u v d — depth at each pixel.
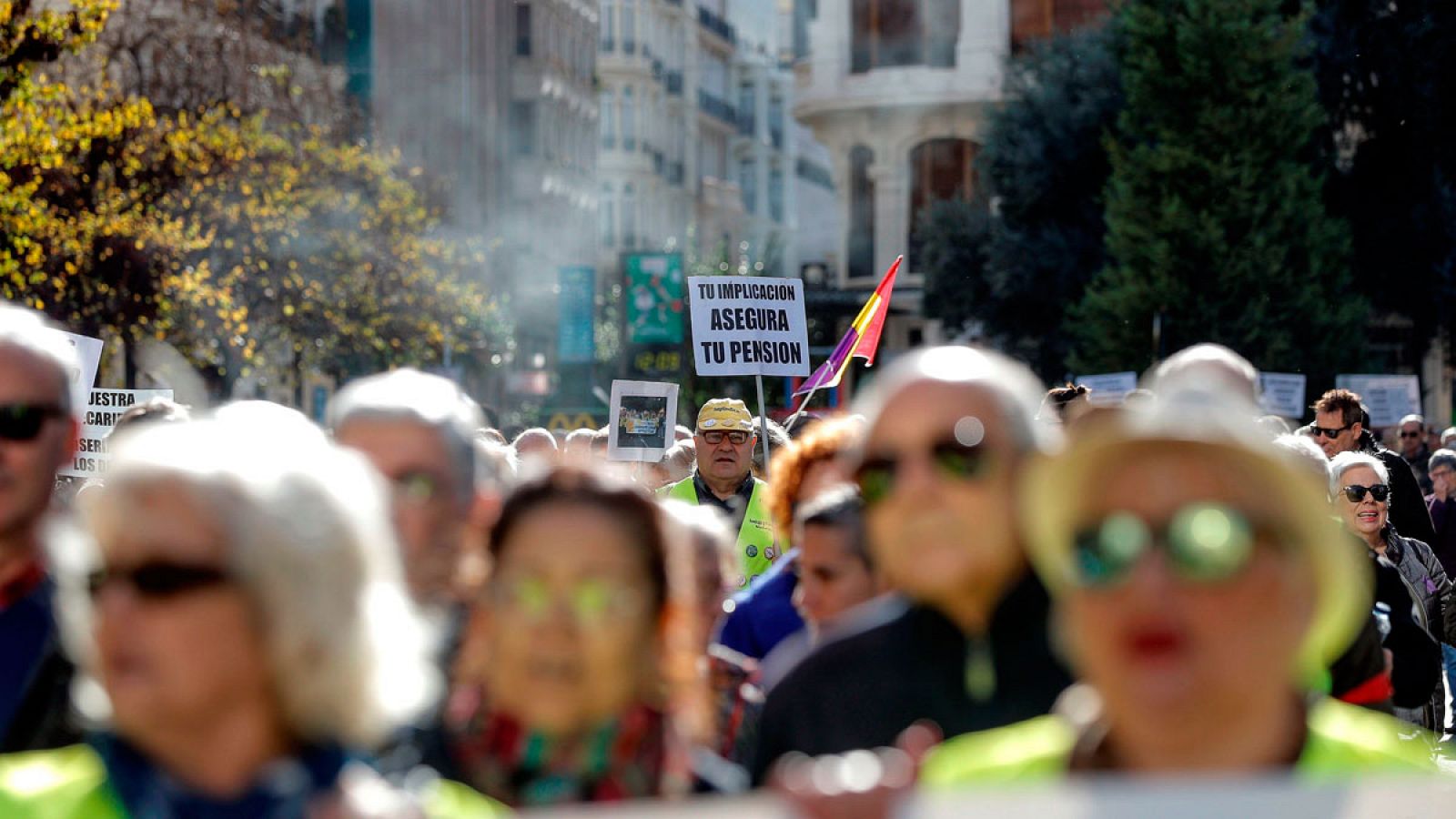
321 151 59.28
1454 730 13.26
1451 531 22.83
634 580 5.54
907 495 6.48
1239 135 60.66
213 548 4.49
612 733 5.55
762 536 15.57
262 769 4.56
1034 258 72.44
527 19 107.62
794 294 21.22
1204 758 4.43
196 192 49.88
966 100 108.88
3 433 7.18
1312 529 4.35
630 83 129.50
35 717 6.92
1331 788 4.27
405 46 87.44
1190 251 60.66
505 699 5.55
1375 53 65.50
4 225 38.47
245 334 53.69
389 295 60.59
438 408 7.22
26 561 7.19
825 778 4.08
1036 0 108.31
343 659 4.57
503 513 5.60
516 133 107.69
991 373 6.60
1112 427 4.38
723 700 8.16
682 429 22.34
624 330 83.44
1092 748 4.67
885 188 111.38
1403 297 67.50
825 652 6.80
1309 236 61.00
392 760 5.54
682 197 140.62
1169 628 4.32
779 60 165.62
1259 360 60.28
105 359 46.78
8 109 36.22
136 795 4.59
